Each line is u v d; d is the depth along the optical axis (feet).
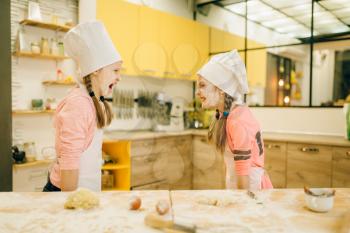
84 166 3.99
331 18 12.46
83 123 3.73
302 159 9.22
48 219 2.72
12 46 8.34
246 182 3.90
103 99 4.29
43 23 8.34
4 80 7.38
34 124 8.90
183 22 12.07
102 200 3.27
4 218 2.73
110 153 9.99
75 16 9.71
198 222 2.67
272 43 14.96
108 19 9.39
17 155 7.99
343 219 2.76
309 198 3.02
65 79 8.95
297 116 11.39
